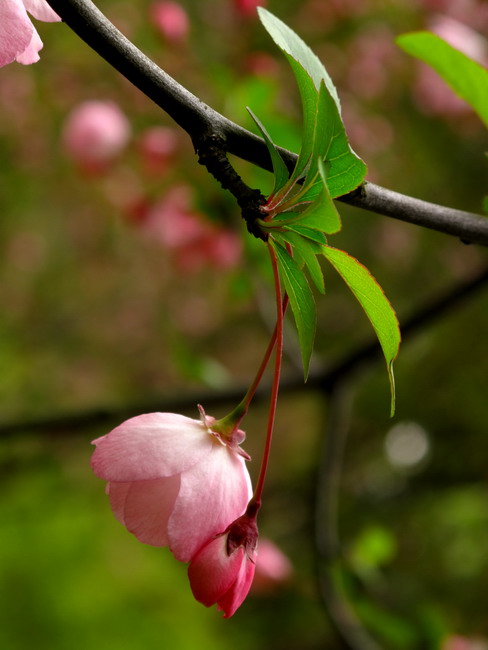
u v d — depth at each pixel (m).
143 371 7.14
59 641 4.96
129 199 3.20
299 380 2.69
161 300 7.04
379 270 6.16
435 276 6.15
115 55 0.95
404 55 4.55
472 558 6.16
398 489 6.40
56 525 5.43
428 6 4.41
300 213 0.95
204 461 1.02
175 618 5.32
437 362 6.16
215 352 7.11
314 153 0.97
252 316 6.84
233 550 0.98
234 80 2.75
